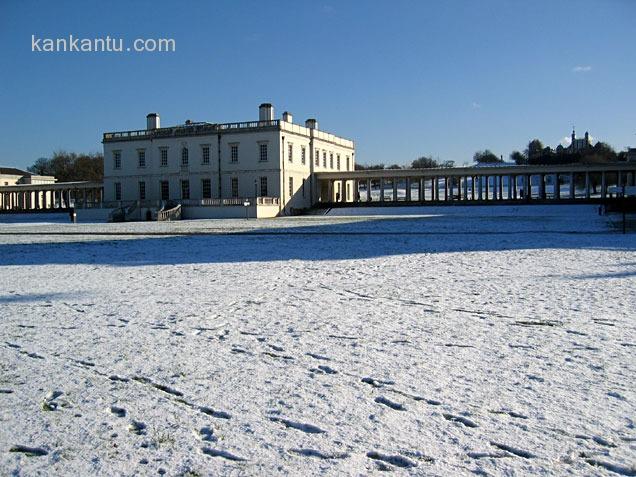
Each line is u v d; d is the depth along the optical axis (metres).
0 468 5.75
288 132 85.12
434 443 6.14
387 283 16.70
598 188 144.88
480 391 7.55
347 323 11.51
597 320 11.40
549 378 8.00
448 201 84.19
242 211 77.56
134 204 80.62
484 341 9.98
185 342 10.22
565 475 5.47
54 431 6.58
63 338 10.62
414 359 8.98
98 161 179.00
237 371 8.53
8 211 106.19
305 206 90.62
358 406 7.13
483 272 18.70
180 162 88.44
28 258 25.61
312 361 8.97
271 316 12.28
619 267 19.20
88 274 19.62
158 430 6.56
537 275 17.75
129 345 10.06
